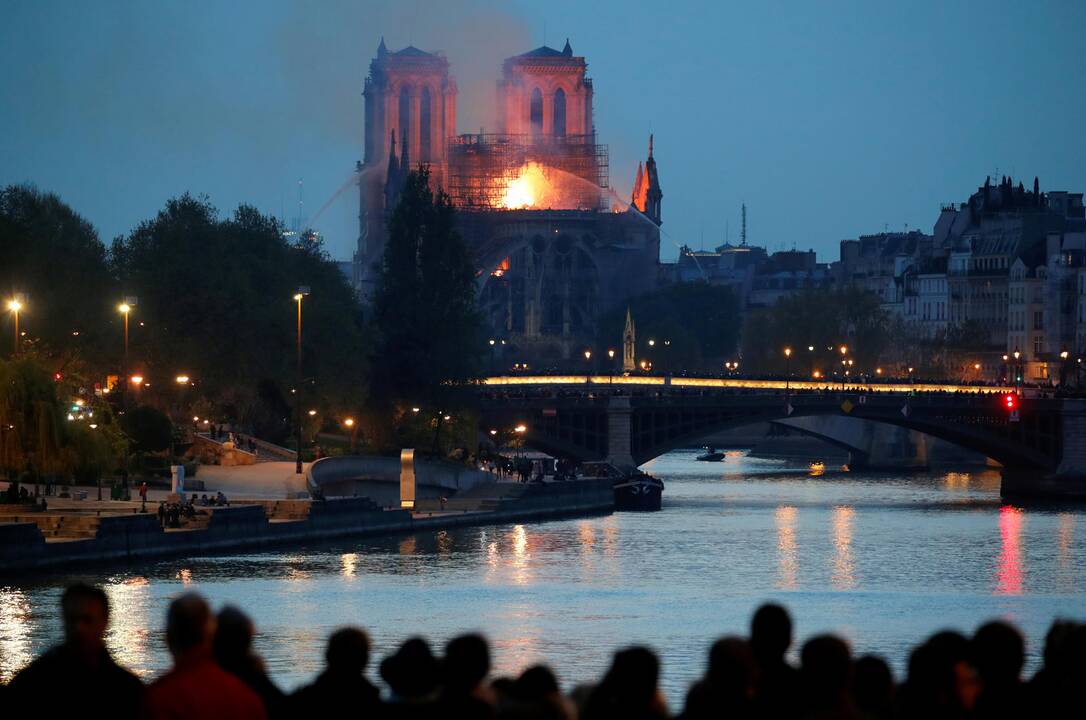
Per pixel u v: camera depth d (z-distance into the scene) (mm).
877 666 57062
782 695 55344
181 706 56094
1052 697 57969
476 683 56625
